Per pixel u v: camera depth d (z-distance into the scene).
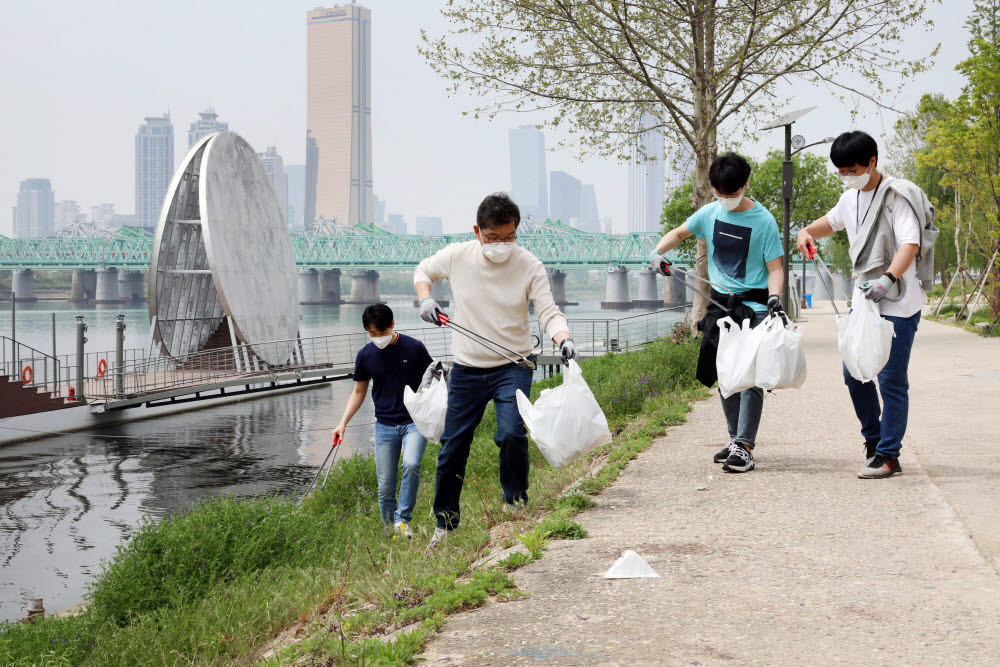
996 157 23.98
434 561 4.49
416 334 35.19
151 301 34.06
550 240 137.38
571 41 18.34
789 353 5.46
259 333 35.16
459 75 18.73
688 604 3.33
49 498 14.85
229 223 33.69
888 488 5.13
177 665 4.87
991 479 5.35
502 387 4.92
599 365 17.30
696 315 18.47
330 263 148.50
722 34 19.09
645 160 20.12
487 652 2.98
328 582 5.23
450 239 148.88
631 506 5.11
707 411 9.66
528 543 4.29
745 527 4.44
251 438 21.52
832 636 2.94
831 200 42.66
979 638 2.87
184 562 6.80
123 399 24.48
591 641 3.00
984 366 13.51
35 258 183.00
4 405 21.41
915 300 5.27
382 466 6.81
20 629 6.96
